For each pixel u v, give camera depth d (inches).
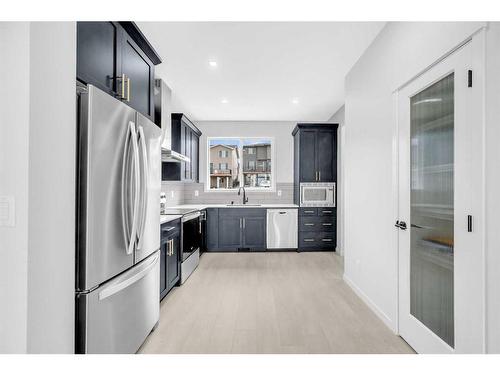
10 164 47.1
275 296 122.6
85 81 64.1
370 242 111.4
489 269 55.2
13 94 47.0
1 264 47.4
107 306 64.3
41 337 49.8
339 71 137.6
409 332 84.1
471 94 59.7
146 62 96.8
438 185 72.0
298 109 203.0
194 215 164.7
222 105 192.5
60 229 53.7
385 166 99.0
